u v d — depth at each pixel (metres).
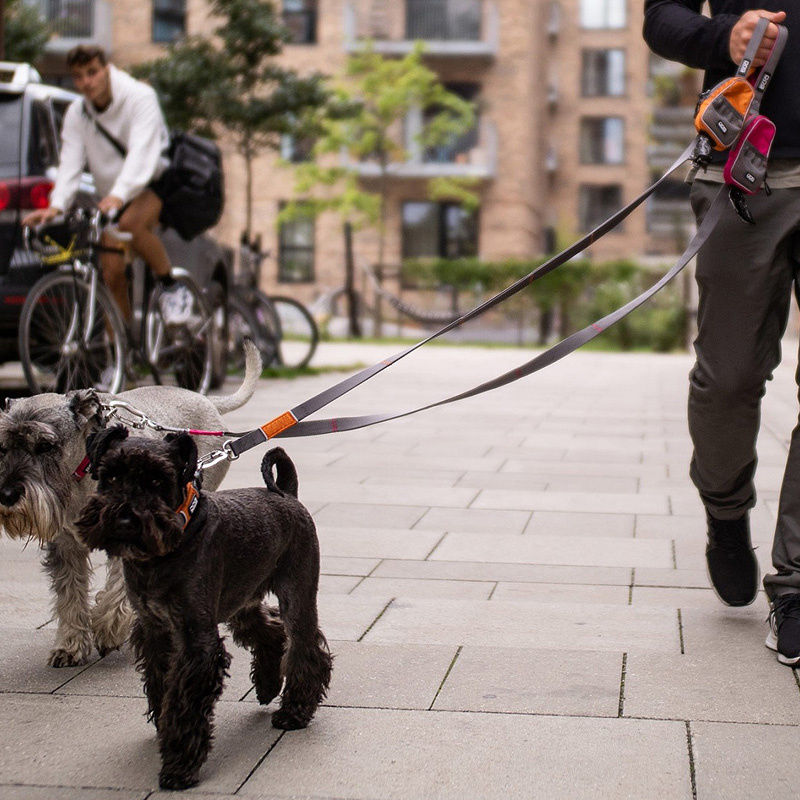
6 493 2.97
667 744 2.85
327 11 29.70
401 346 22.38
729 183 3.42
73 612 3.52
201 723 2.64
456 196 30.23
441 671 3.41
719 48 3.50
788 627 3.47
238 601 2.90
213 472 3.88
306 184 26.66
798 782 2.63
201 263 10.60
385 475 6.72
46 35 17.22
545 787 2.61
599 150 38.22
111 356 7.54
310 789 2.61
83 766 2.74
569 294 25.98
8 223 7.90
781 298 3.59
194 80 15.98
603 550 4.93
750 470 3.79
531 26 31.39
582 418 9.73
